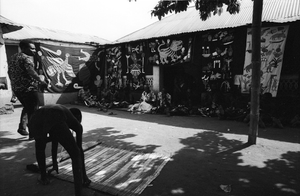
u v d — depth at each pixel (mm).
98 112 9211
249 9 9133
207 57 8695
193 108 8578
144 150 4340
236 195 2680
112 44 11562
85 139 5133
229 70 8234
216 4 4910
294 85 7199
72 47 11492
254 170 3393
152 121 7250
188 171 3357
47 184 2951
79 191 2457
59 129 2482
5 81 8492
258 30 4270
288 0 8586
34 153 4168
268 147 4465
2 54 8383
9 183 2990
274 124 6176
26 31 11617
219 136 5324
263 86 7508
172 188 2840
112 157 3904
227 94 8352
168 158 3852
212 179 3098
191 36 8844
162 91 9414
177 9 4820
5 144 4711
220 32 8281
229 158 3895
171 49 9438
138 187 2830
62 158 3742
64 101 11406
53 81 10812
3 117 7754
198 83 9195
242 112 7191
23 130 5242
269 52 7336
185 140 5027
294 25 7031
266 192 2746
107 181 2988
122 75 11617
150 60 10156
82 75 12055
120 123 6938
